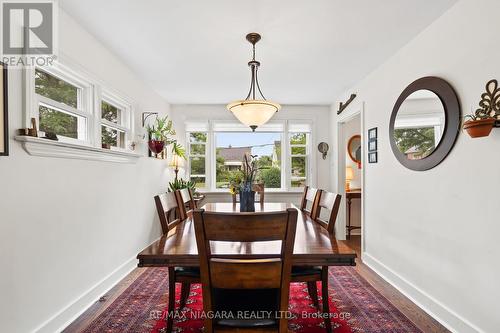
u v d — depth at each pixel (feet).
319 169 15.48
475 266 5.48
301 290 8.05
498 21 4.99
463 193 5.78
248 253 4.28
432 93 6.70
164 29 7.11
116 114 9.77
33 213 5.39
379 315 6.67
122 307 7.04
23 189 5.16
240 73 10.32
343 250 4.42
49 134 5.74
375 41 7.75
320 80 11.13
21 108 5.19
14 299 4.94
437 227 6.58
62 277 6.19
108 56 8.30
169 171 14.46
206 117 15.43
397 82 8.39
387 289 8.15
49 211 5.82
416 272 7.40
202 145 15.75
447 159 6.24
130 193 9.78
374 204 9.85
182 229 6.06
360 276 9.17
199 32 7.25
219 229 3.51
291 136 15.78
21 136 4.98
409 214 7.72
